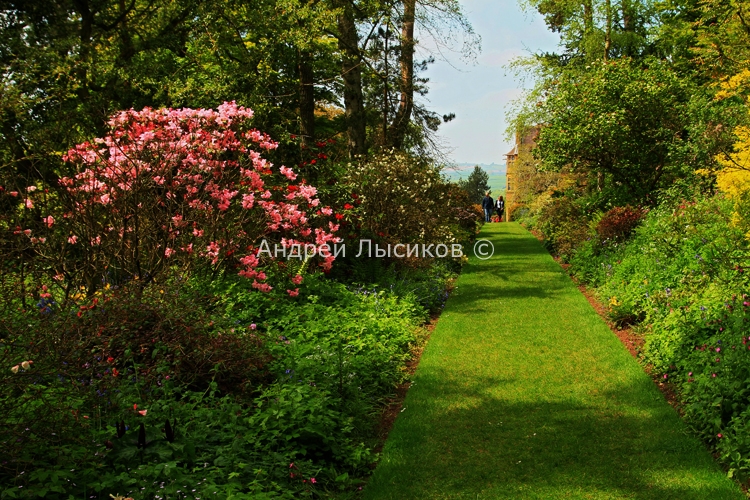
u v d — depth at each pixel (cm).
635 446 456
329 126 1986
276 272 807
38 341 409
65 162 630
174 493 321
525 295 1058
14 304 520
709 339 555
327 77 1695
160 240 664
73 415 352
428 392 587
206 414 431
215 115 725
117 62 937
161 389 450
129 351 464
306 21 1209
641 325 766
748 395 455
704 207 918
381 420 532
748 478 396
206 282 722
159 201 668
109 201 620
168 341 502
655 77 1358
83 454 337
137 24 1021
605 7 1755
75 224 605
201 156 710
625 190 1430
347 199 1079
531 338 770
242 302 723
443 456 450
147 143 659
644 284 820
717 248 731
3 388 340
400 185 1161
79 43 714
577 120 1394
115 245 621
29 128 620
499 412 532
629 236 1167
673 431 477
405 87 1836
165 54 1110
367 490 401
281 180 959
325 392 486
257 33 1248
